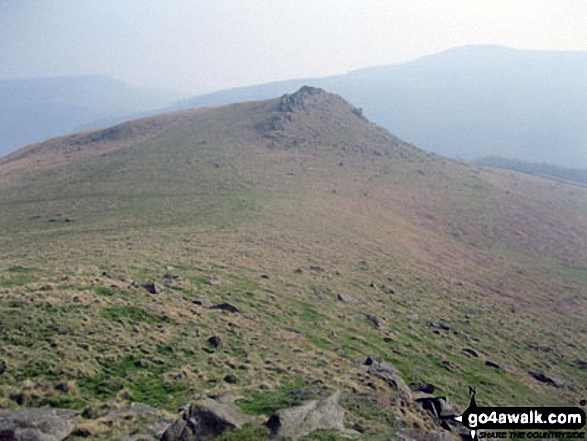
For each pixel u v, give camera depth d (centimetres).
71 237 6353
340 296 4562
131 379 2080
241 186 10394
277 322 3494
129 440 1489
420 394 2544
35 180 11169
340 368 2662
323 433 1576
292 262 5628
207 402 1619
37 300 2644
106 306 2808
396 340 3722
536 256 9400
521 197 13400
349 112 19075
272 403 1825
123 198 9231
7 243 6241
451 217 10844
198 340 2689
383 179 12912
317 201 9844
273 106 17938
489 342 4397
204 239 6228
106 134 16125
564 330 5469
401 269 6506
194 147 13662
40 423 1484
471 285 6706
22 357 2055
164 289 3569
